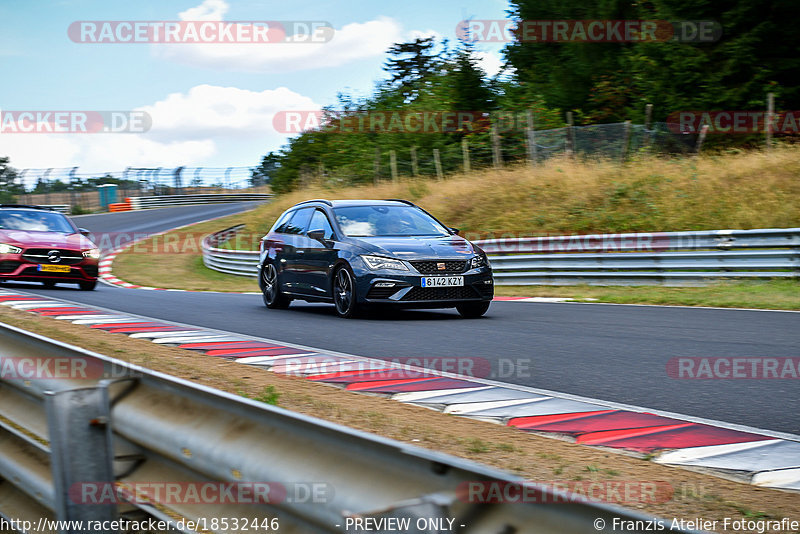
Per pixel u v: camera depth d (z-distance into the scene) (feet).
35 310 81.20
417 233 81.20
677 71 190.90
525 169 181.57
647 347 56.34
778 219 126.72
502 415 36.40
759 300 86.38
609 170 165.99
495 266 127.54
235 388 41.50
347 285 76.54
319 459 15.49
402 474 13.79
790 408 38.19
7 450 26.86
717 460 29.09
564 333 64.08
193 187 446.19
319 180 271.08
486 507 12.60
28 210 117.80
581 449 30.94
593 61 236.02
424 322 72.84
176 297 107.24
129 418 21.06
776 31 180.86
